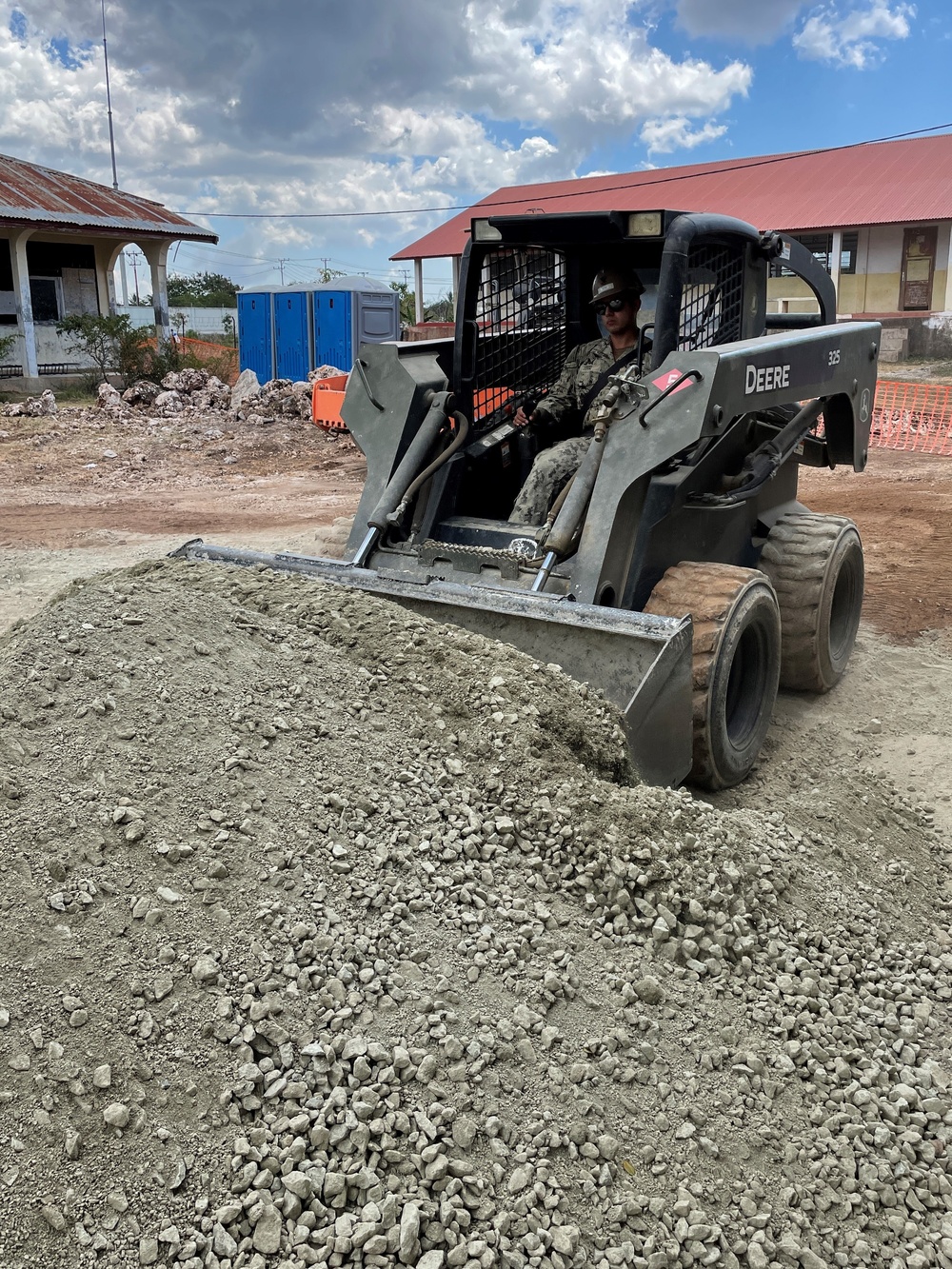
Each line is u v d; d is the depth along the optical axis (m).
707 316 4.98
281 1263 2.05
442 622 4.14
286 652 3.62
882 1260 2.26
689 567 4.40
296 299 23.73
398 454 4.86
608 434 4.30
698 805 3.46
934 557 8.30
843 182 27.58
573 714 3.55
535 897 2.95
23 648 3.36
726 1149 2.41
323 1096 2.33
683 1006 2.75
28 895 2.59
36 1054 2.30
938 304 25.50
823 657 5.34
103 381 23.08
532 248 5.40
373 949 2.66
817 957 3.09
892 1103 2.62
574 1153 2.32
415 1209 2.13
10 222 21.52
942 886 3.77
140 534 9.40
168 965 2.51
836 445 5.73
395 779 3.18
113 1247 2.04
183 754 3.05
